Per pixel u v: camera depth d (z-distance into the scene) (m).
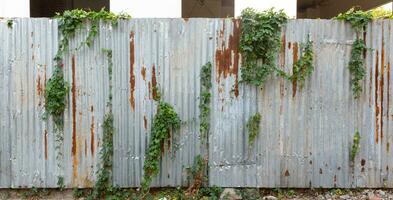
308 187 5.04
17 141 4.85
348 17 4.83
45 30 4.76
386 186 5.03
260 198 4.97
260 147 4.97
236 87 4.89
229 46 4.86
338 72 4.92
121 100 4.88
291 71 4.89
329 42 4.88
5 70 4.78
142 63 4.85
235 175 4.98
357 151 4.98
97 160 4.91
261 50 4.82
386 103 4.96
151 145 4.86
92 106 4.86
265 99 4.93
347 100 4.94
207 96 4.86
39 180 4.90
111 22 4.79
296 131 4.96
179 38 4.84
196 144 4.94
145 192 4.92
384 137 4.99
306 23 4.85
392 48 4.91
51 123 4.85
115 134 4.90
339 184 5.02
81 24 4.77
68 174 4.91
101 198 4.95
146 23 4.83
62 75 4.79
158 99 4.87
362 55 4.90
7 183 4.89
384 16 5.15
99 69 4.83
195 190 4.96
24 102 4.81
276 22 4.78
